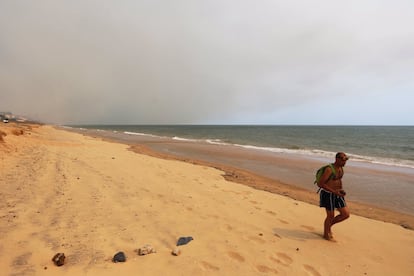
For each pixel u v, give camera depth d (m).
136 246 3.39
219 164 14.04
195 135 59.94
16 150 10.07
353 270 3.30
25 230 3.49
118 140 31.38
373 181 10.88
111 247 3.28
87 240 3.39
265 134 67.88
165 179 7.87
